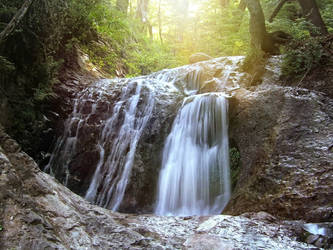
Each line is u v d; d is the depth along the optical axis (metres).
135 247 2.42
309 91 5.18
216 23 13.88
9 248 1.85
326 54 5.81
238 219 3.19
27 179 2.62
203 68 8.02
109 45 11.37
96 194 5.90
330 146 3.92
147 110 6.48
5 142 2.75
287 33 7.63
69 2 7.31
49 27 6.47
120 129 6.46
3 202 2.11
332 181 3.43
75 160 6.46
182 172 5.52
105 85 7.68
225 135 5.48
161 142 6.02
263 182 4.00
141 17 17.77
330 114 4.48
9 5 5.32
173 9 18.44
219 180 5.15
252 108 5.34
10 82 5.71
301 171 3.79
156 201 5.48
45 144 6.62
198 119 5.89
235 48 11.70
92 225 2.64
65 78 7.77
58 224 2.36
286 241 2.70
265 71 6.82
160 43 18.11
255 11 7.29
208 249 2.48
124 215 3.44
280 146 4.30
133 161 5.77
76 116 7.01
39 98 6.21
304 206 3.35
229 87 6.95
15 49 5.72
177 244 2.63
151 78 8.56
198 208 5.09
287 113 4.79
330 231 2.78
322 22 7.94
